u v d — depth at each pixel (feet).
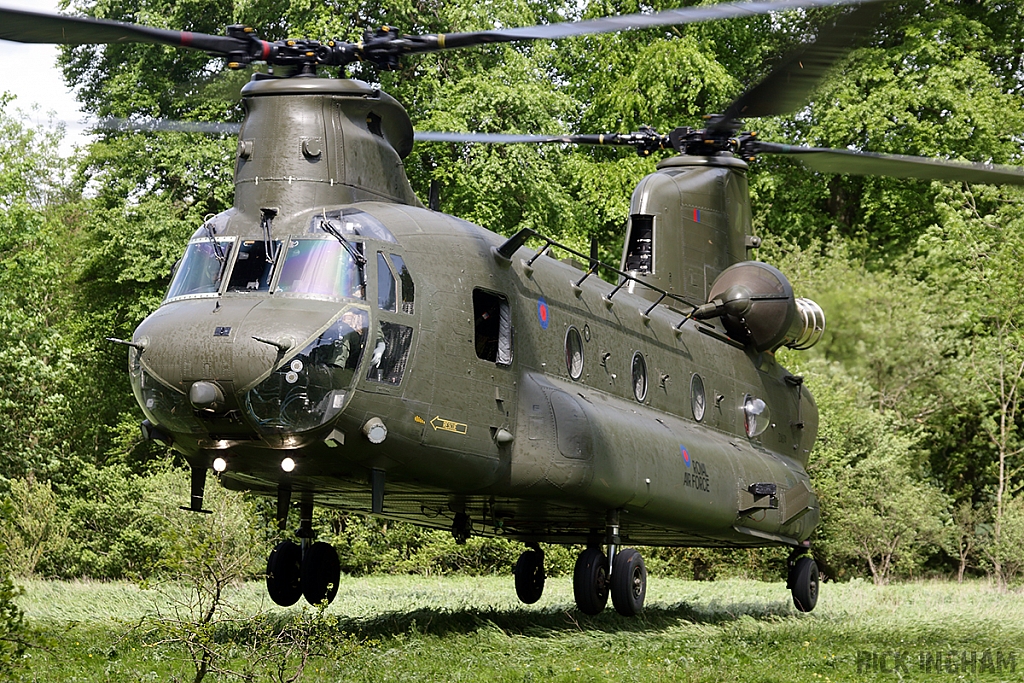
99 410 392.68
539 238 152.25
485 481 142.00
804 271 365.20
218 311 126.11
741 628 167.53
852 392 348.79
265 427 124.36
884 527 328.90
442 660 128.88
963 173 150.71
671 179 204.13
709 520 176.86
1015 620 192.44
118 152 379.76
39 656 129.39
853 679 127.95
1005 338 367.66
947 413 384.68
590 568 160.66
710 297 206.28
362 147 143.23
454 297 138.41
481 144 374.43
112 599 198.59
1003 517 325.21
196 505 139.13
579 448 147.02
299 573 165.37
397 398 130.00
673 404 184.24
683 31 455.22
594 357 165.17
